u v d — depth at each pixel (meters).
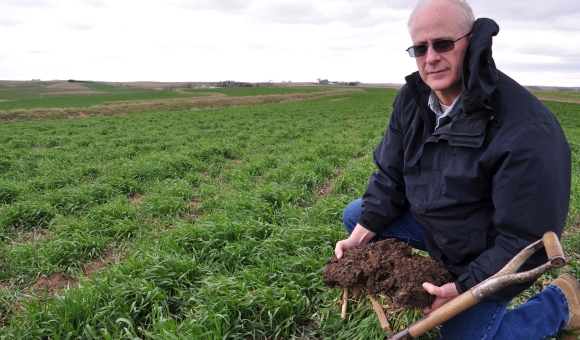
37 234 5.67
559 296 2.69
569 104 51.38
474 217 2.39
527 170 2.06
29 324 3.24
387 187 2.95
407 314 2.62
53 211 6.16
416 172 2.64
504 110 2.15
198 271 3.89
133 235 5.42
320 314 3.22
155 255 4.09
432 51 2.30
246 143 14.11
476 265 2.31
